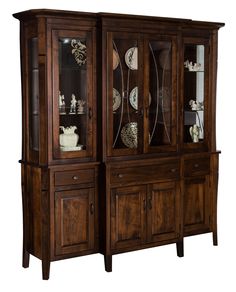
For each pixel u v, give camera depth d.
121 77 5.64
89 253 5.57
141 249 5.75
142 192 5.73
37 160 5.47
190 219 6.14
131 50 5.64
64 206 5.41
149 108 5.80
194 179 6.14
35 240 5.52
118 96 5.65
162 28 5.73
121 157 5.63
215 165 6.26
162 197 5.86
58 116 5.35
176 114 5.91
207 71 6.15
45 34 5.22
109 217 5.55
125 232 5.65
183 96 6.01
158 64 5.80
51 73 5.28
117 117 5.65
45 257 5.34
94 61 5.49
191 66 6.11
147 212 5.77
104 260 5.59
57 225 5.39
